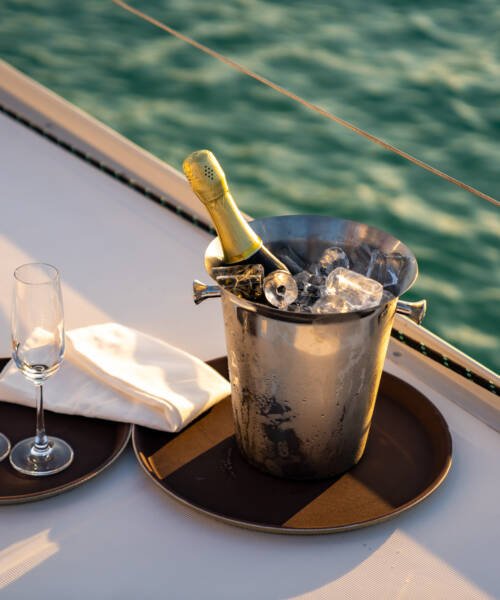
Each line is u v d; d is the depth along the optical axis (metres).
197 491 1.10
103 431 1.19
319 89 5.40
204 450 1.17
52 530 1.06
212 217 1.12
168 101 5.18
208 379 1.24
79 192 1.80
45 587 0.99
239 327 1.06
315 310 1.08
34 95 2.06
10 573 1.00
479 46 6.05
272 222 1.18
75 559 1.02
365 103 5.27
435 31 6.26
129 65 5.51
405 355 1.39
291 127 5.00
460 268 4.05
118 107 5.10
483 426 1.26
